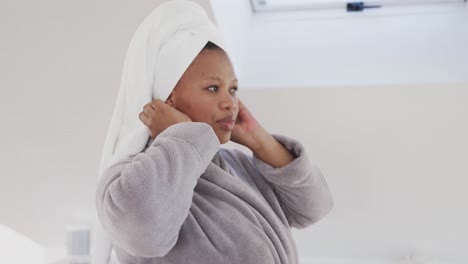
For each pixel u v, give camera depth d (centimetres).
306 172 109
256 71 176
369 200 194
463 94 163
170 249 85
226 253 87
